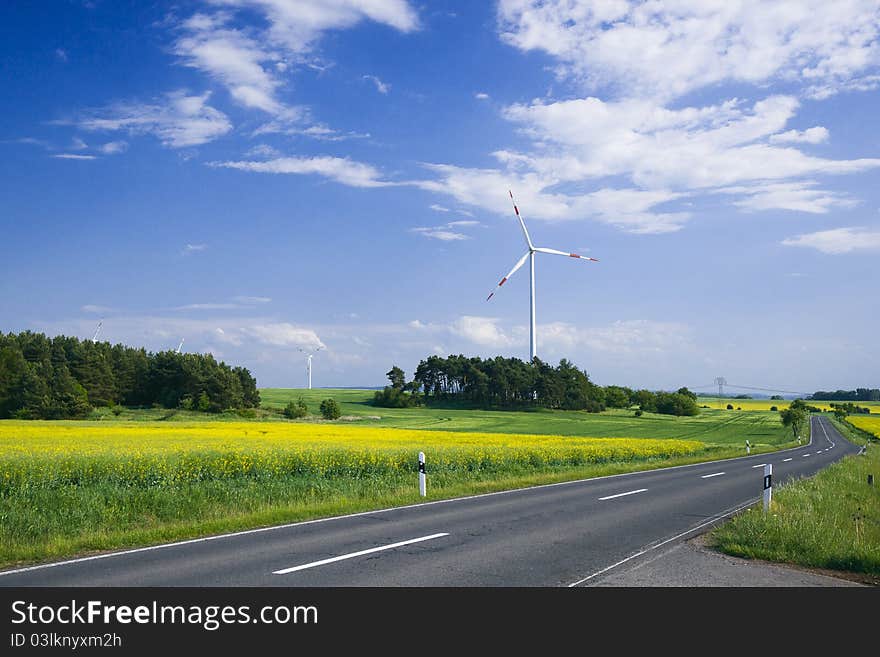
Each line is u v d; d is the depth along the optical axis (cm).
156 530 1063
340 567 819
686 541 1018
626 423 9769
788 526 1000
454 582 751
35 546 959
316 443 2998
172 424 5731
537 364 14700
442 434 4750
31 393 8156
